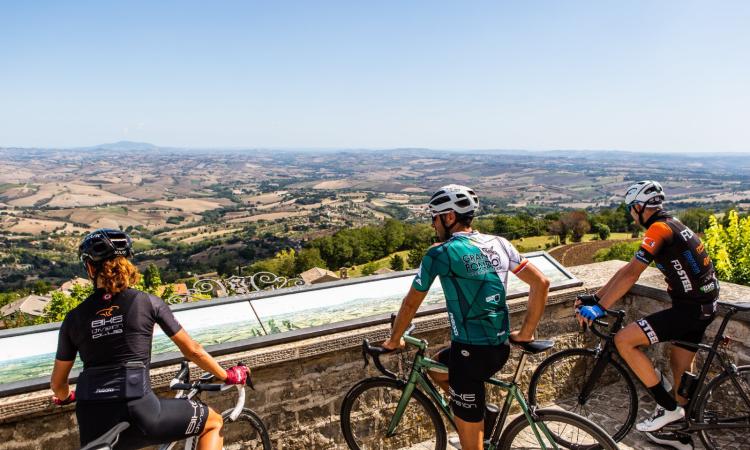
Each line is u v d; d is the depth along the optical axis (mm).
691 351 3035
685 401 3051
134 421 1973
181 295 4027
